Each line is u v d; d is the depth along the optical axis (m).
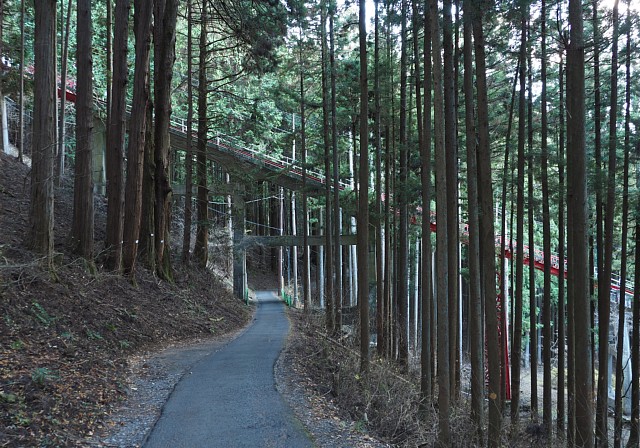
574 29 8.00
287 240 26.45
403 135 14.86
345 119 19.17
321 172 27.69
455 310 9.70
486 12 7.48
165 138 16.72
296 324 18.61
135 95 14.01
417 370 15.70
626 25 9.02
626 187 11.84
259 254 48.25
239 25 17.36
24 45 22.22
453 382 10.07
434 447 7.29
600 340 12.05
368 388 8.74
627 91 11.53
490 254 7.73
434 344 13.05
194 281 19.88
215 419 5.83
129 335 10.22
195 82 24.77
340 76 17.72
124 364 8.24
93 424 5.30
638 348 12.85
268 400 6.73
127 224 13.89
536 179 13.16
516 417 12.45
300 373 8.76
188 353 10.19
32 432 4.62
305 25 17.31
